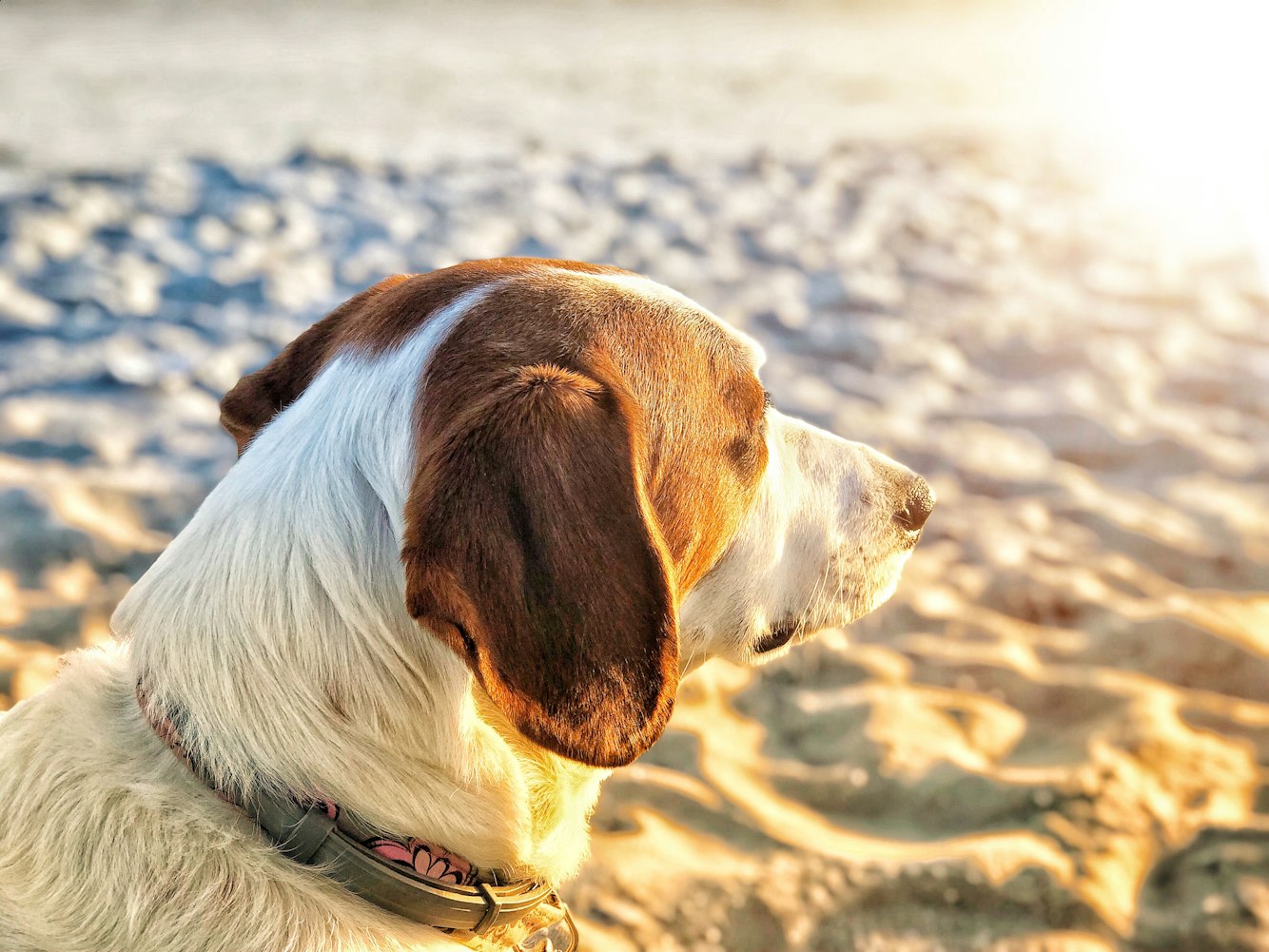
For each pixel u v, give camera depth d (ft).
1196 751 3.19
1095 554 4.21
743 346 1.87
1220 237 8.11
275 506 1.64
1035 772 3.11
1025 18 18.86
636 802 3.00
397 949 1.58
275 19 15.01
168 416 4.89
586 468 1.49
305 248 6.84
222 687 1.58
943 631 3.73
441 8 16.67
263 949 1.50
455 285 1.76
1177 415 5.40
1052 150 10.30
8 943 1.54
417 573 1.43
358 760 1.56
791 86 12.65
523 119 10.36
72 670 1.74
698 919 2.67
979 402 5.45
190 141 8.93
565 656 1.46
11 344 5.40
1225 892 2.77
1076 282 7.16
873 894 2.75
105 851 1.55
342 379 1.72
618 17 16.87
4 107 9.53
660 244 7.22
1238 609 3.88
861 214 8.16
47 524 3.96
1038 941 2.65
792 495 2.06
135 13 14.73
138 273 6.29
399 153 8.88
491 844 1.65
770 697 3.43
